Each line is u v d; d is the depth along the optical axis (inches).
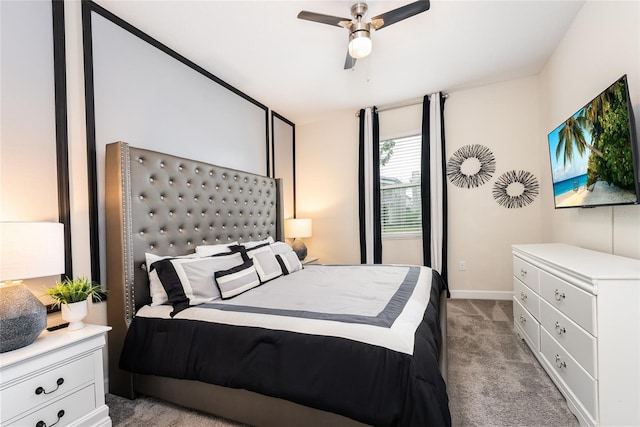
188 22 86.5
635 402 50.4
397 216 160.6
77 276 70.3
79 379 54.9
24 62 63.6
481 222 141.1
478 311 122.7
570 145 87.2
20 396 46.6
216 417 61.6
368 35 79.8
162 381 65.9
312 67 115.0
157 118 93.4
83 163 73.0
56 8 69.1
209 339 60.4
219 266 84.4
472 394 66.1
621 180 65.6
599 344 51.8
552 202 119.0
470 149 142.1
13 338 47.8
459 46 104.7
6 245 48.4
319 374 49.0
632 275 51.2
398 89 138.6
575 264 62.9
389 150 161.9
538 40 103.0
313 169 179.2
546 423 56.9
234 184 118.3
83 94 73.7
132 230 75.9
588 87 85.7
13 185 61.4
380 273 99.5
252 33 92.5
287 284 90.7
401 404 42.8
